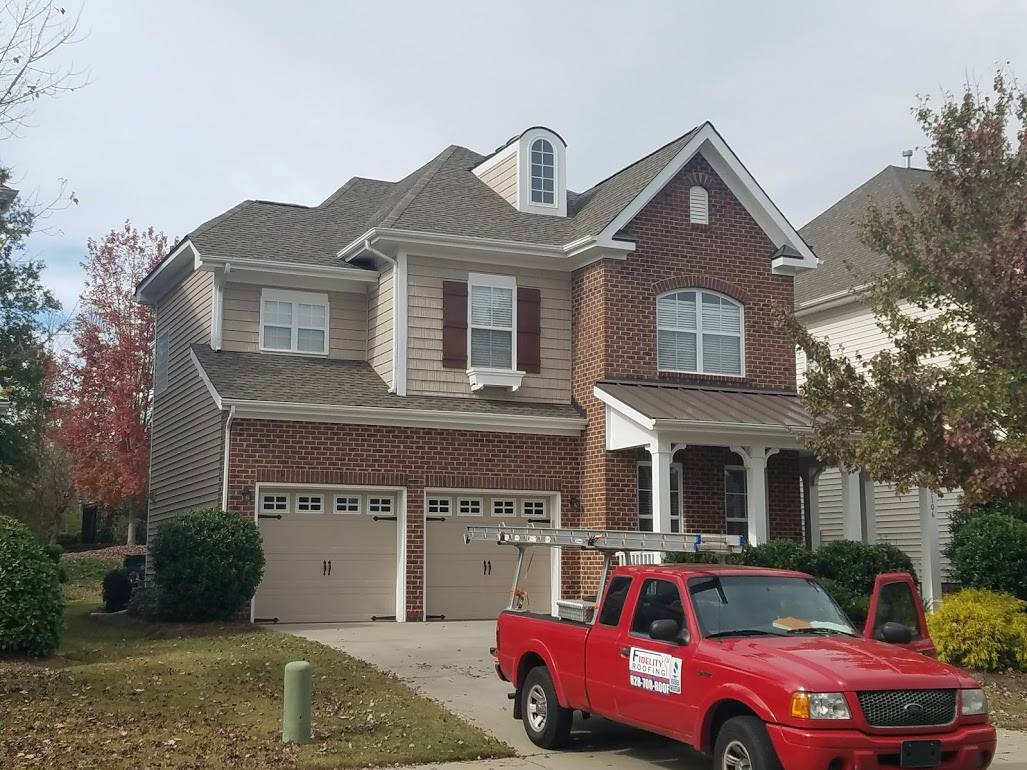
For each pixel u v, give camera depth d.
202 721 10.81
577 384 21.92
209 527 18.02
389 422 19.94
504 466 20.81
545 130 23.44
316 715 11.20
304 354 22.00
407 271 21.11
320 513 19.58
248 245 21.89
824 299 26.80
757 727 7.73
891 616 9.77
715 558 17.70
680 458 21.39
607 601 9.89
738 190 22.75
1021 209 13.78
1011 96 14.62
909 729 7.55
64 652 15.48
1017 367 13.73
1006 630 14.59
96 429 37.78
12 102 15.71
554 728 10.24
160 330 26.02
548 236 22.19
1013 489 12.98
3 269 28.83
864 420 14.92
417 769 9.47
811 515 22.38
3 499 30.84
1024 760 10.20
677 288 21.95
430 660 14.90
